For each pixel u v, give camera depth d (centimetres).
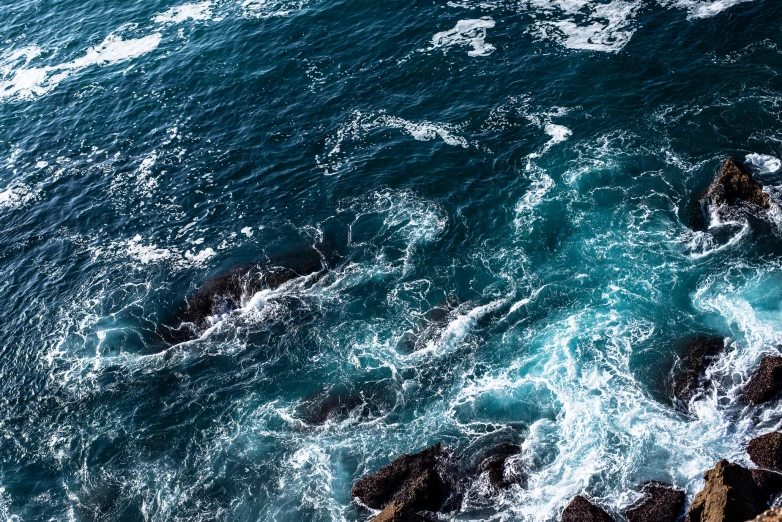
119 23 7156
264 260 4534
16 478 3538
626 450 3253
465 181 4841
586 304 3969
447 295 4156
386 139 5259
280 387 3825
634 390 3503
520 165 4872
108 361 4075
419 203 4744
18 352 4181
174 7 7275
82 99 6169
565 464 3241
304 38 6384
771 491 2911
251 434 3619
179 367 3997
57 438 3706
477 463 3316
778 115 4831
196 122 5716
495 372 3716
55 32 7181
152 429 3697
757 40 5453
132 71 6400
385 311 4125
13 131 5925
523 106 5316
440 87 5625
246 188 5078
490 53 5856
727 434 3222
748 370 3456
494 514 3103
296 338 4059
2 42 7156
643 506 3006
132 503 3378
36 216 5106
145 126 5762
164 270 4575
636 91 5244
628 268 4106
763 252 4019
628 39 5712
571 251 4266
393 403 3659
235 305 4300
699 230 4225
